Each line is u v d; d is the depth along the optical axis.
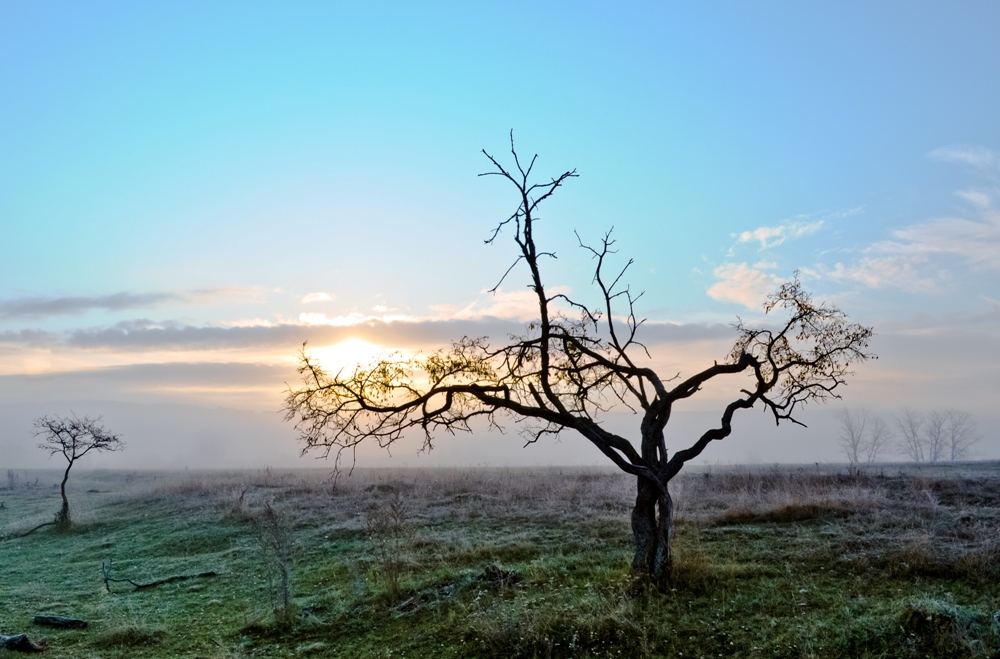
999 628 8.70
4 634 13.54
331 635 12.24
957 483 23.12
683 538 16.30
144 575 19.11
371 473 48.25
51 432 30.14
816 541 14.89
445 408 13.52
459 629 11.40
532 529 19.89
